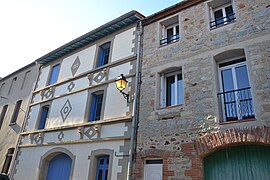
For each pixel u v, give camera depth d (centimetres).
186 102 735
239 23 735
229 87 716
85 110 1035
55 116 1172
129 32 1066
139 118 823
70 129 1042
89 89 1084
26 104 1428
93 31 1172
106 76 1041
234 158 617
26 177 1109
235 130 609
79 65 1225
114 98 952
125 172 769
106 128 907
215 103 676
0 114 1598
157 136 748
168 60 854
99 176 865
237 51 711
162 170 700
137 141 788
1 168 1295
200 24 830
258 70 636
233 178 601
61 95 1212
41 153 1114
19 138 1291
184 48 830
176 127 720
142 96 858
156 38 942
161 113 775
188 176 637
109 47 1180
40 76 1468
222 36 755
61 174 1002
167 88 864
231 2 821
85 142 950
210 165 646
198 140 662
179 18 905
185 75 779
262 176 563
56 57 1416
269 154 571
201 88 723
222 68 754
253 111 626
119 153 819
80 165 917
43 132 1166
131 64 969
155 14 982
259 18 701
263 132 566
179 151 683
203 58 764
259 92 612
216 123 649
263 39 665
